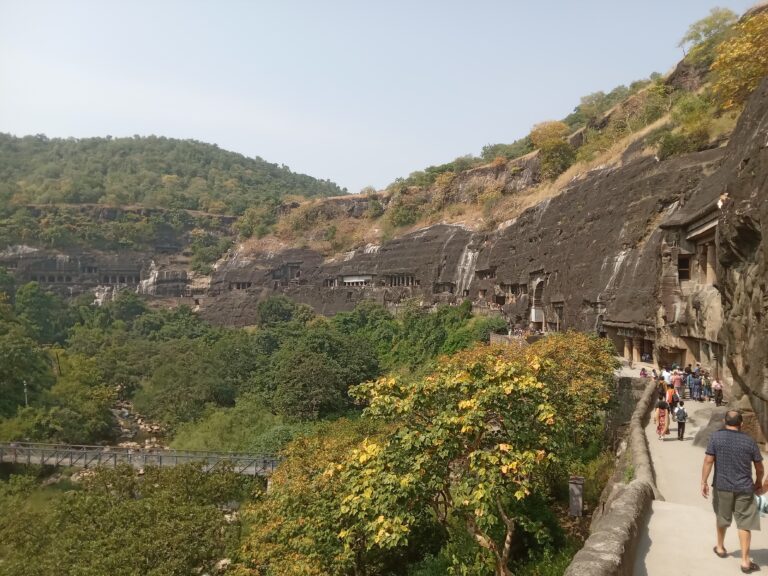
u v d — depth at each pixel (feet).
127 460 134.72
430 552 61.77
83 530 70.59
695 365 106.22
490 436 46.34
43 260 398.42
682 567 27.84
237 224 456.04
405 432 45.11
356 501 43.93
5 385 176.76
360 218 404.57
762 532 32.58
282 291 374.02
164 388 211.82
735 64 124.67
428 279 283.38
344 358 204.74
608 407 86.43
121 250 422.82
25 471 139.23
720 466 28.25
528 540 54.08
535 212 213.87
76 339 293.23
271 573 63.62
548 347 91.45
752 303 55.11
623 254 137.08
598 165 196.85
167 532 67.05
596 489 66.03
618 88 337.11
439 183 338.13
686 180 126.62
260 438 154.92
